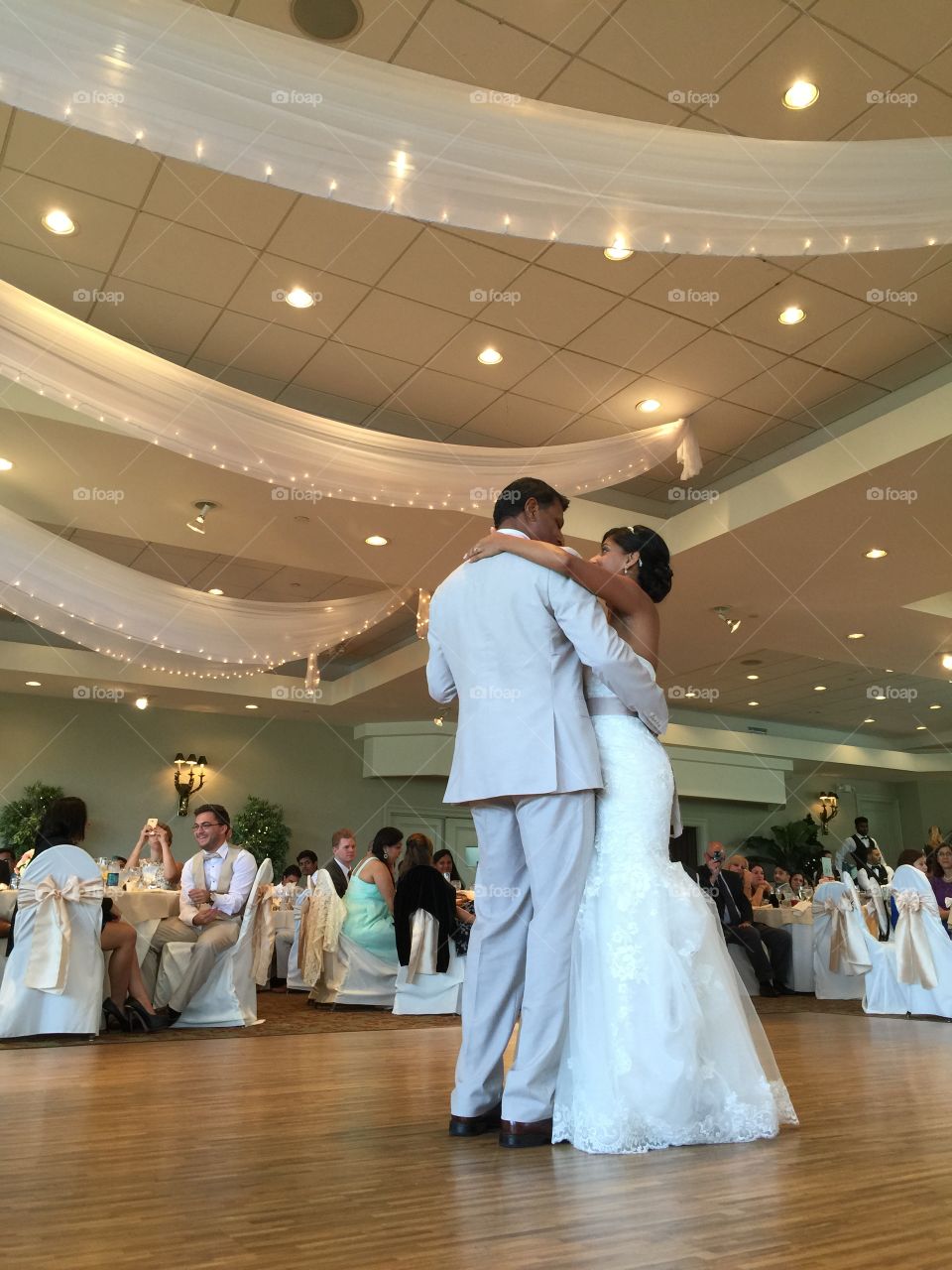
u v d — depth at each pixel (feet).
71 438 20.74
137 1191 4.34
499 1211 4.01
